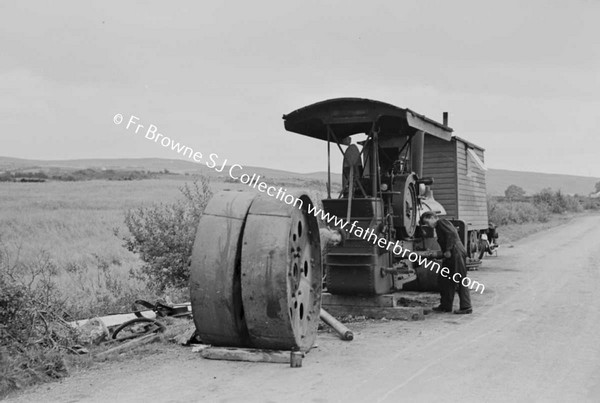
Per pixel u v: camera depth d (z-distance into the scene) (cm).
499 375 735
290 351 796
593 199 9138
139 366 775
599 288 1495
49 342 809
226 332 802
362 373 743
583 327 1028
